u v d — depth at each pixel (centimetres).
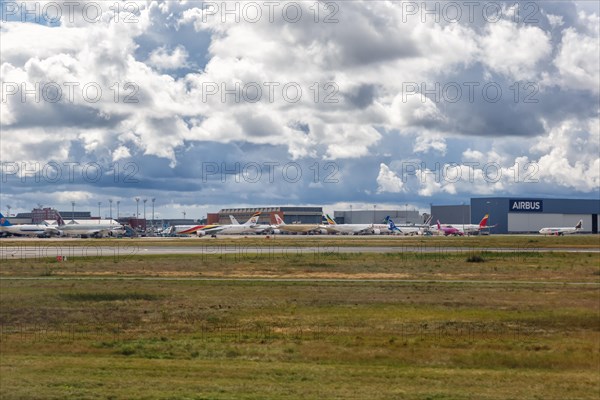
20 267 16488
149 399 4641
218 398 4675
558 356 6481
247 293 11350
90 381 5181
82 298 10712
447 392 5019
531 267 16788
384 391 5003
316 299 10594
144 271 15575
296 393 4884
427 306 9850
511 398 4884
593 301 10450
